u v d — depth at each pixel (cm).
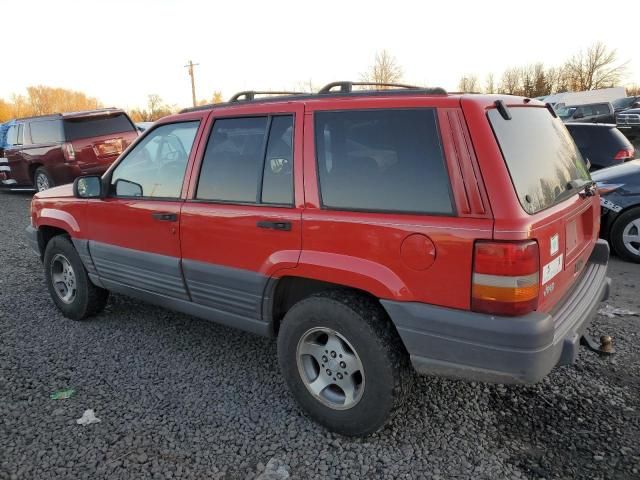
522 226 216
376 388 258
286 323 287
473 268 224
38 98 7444
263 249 294
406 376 261
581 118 2261
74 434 285
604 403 306
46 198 459
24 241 778
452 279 230
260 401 317
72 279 446
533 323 218
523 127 265
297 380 291
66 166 1098
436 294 236
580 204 286
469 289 227
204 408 310
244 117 314
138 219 367
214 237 318
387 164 252
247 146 310
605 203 591
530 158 253
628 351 368
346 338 264
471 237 223
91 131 1127
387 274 247
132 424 294
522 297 220
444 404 308
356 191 261
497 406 305
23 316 462
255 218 294
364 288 254
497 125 237
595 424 286
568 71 5744
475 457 261
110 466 259
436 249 232
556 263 250
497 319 222
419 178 241
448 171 233
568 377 336
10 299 507
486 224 221
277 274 289
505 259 216
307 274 274
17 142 1216
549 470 251
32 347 396
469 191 227
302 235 275
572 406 304
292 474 252
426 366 246
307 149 279
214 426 291
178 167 351
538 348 220
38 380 345
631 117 2334
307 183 277
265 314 306
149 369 360
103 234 400
